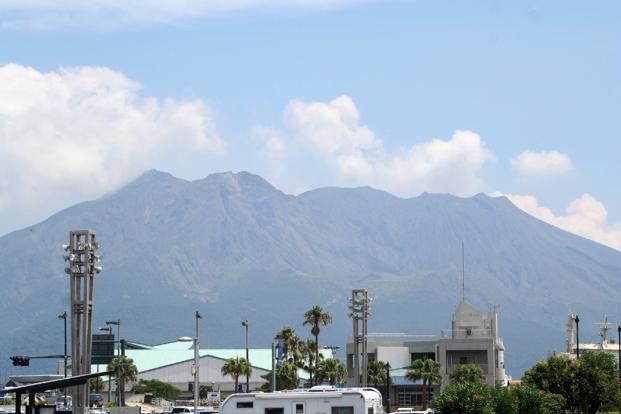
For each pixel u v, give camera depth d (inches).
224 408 3612.2
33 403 3597.4
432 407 4837.6
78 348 5162.4
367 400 3560.5
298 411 3565.5
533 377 5733.3
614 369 5802.2
